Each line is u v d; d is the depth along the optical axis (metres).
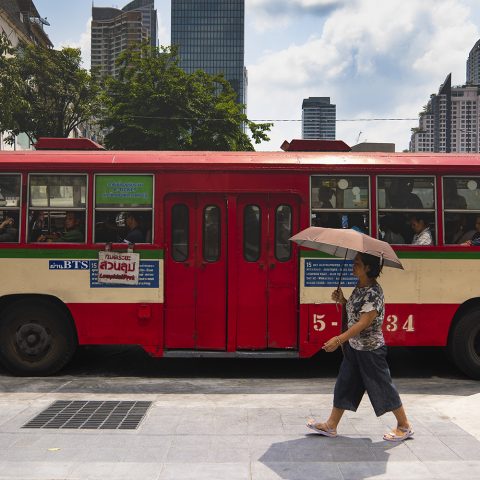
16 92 20.03
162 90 28.64
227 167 7.64
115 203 7.59
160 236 7.58
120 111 28.86
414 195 7.66
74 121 31.27
